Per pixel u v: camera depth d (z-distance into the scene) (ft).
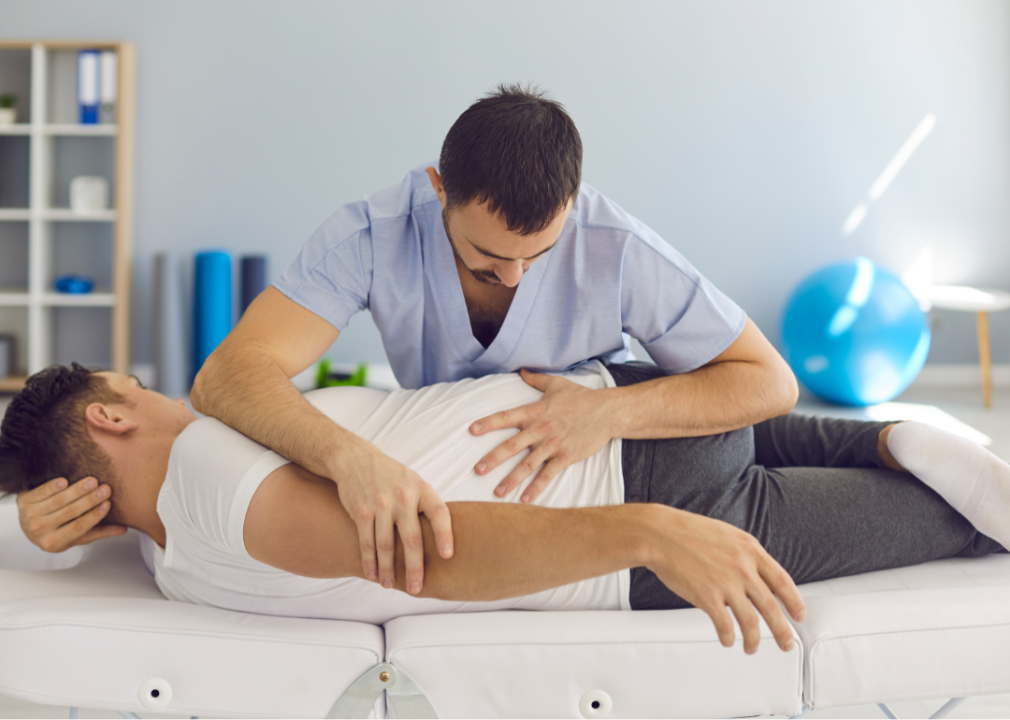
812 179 12.77
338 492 2.65
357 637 2.80
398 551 2.56
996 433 10.00
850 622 2.86
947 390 12.85
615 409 3.11
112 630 2.75
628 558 2.43
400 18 12.35
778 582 2.36
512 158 2.70
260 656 2.75
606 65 12.51
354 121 12.48
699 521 2.47
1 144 12.32
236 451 2.81
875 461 3.58
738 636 2.81
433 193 3.46
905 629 2.86
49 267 12.30
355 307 3.64
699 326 3.43
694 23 12.47
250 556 2.75
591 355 3.71
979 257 13.04
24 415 3.14
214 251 11.89
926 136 12.78
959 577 3.31
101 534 3.24
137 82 12.23
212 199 12.48
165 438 3.21
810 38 12.55
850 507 3.26
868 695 2.86
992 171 12.90
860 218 12.86
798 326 11.17
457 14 12.37
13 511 3.83
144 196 12.41
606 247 3.38
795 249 12.87
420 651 2.74
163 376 11.87
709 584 2.32
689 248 12.81
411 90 12.46
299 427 2.84
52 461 3.13
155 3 12.14
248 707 2.77
